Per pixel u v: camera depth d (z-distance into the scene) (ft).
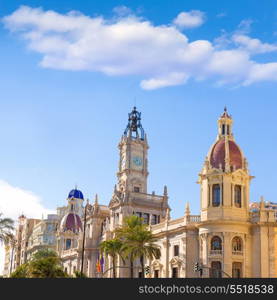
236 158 299.79
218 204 292.40
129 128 429.38
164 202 406.00
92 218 451.94
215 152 303.07
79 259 465.88
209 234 287.07
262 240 279.69
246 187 297.33
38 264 255.70
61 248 542.57
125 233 290.35
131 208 391.45
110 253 307.58
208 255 285.23
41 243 632.38
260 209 285.43
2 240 293.02
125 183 403.34
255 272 280.31
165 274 322.96
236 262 282.97
